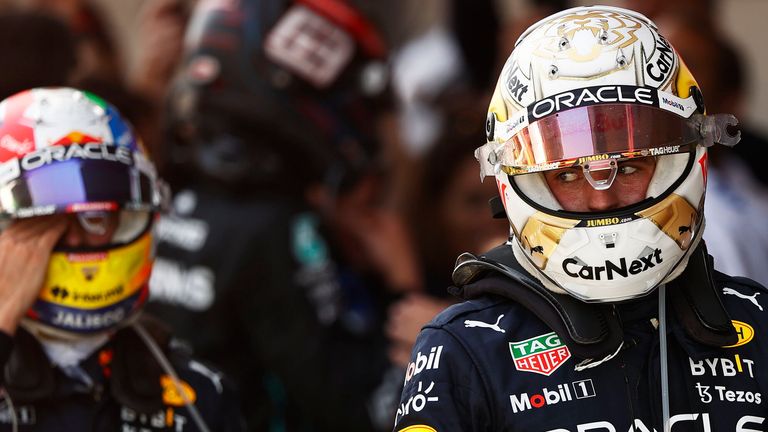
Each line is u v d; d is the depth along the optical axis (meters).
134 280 9.19
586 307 7.55
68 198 8.83
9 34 11.64
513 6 19.45
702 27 13.27
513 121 7.63
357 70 13.23
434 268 13.85
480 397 7.45
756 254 11.80
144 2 24.47
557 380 7.46
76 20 15.73
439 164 13.73
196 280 12.24
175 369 9.38
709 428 7.41
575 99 7.45
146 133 13.47
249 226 12.30
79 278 8.95
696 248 7.84
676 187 7.60
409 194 13.84
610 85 7.47
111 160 8.98
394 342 12.84
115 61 16.28
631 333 7.63
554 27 7.75
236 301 12.20
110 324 9.09
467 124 13.79
